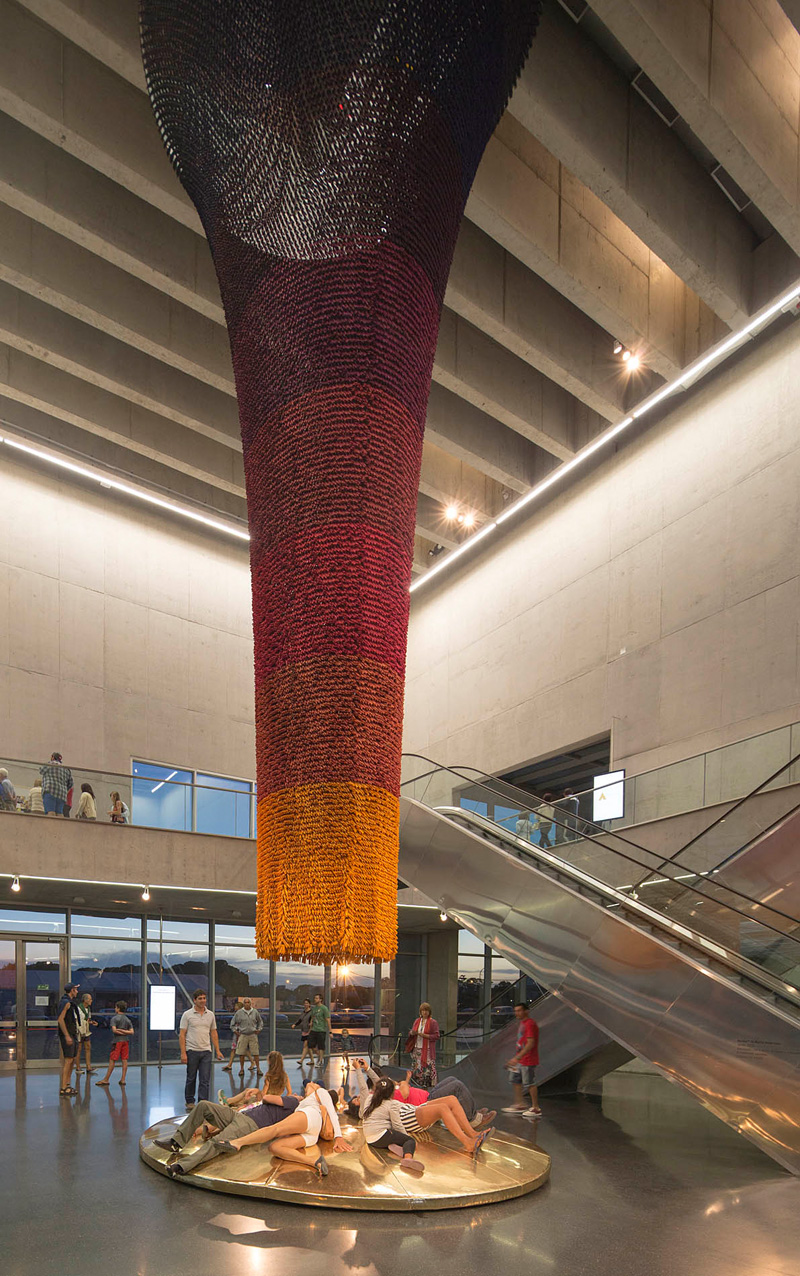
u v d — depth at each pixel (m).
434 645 27.42
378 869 5.97
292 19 6.41
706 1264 5.73
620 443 21.61
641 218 14.38
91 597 22.52
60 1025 13.09
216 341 18.42
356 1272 5.48
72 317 18.34
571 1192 7.66
